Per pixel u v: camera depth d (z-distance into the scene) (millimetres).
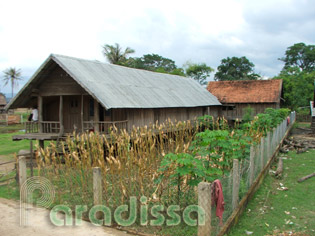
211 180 5691
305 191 8133
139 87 14852
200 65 46656
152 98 14414
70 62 12305
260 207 6898
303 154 13727
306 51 63500
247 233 5469
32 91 12688
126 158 6836
